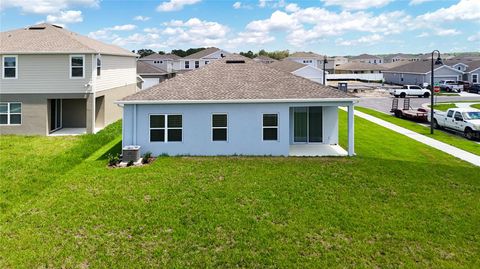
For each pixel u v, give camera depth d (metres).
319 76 60.78
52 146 21.23
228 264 8.57
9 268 8.30
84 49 24.91
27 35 26.78
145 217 11.03
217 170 15.82
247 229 10.28
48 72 24.98
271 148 18.94
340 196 12.76
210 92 19.03
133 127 18.69
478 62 69.25
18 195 12.91
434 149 21.05
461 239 9.81
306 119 21.55
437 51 26.59
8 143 22.02
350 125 18.73
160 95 18.77
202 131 18.86
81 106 28.56
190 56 79.94
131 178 14.79
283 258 8.82
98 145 21.66
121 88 33.09
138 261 8.68
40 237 9.75
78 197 12.66
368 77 85.38
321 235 9.98
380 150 20.41
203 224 10.56
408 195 12.93
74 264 8.51
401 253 9.09
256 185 13.83
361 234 10.02
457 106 42.75
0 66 24.73
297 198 12.54
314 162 17.28
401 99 51.03
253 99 18.41
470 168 16.61
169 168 16.22
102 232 10.08
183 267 8.44
